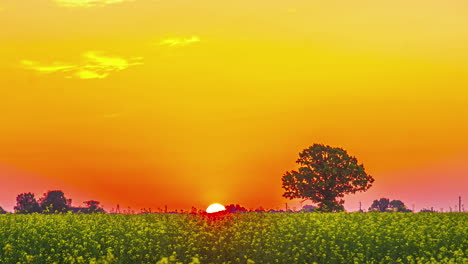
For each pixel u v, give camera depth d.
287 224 31.80
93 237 28.27
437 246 26.86
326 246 26.36
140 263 24.70
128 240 27.34
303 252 25.14
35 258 24.61
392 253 25.62
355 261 24.05
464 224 34.72
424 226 31.00
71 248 26.97
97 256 25.16
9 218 33.69
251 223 32.56
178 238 28.03
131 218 34.94
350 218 35.69
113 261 23.55
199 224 33.28
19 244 26.62
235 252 25.23
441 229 31.28
